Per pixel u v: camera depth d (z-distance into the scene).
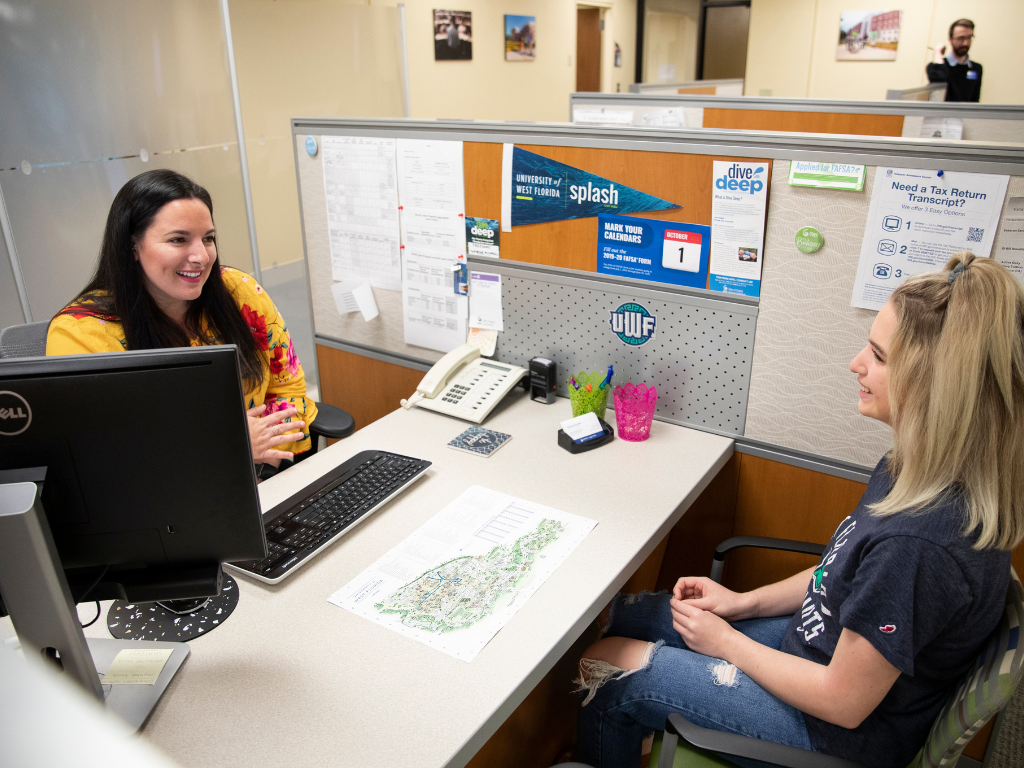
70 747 0.51
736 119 2.71
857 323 1.34
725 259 1.44
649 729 1.24
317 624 1.02
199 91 3.05
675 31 7.71
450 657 0.95
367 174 1.89
